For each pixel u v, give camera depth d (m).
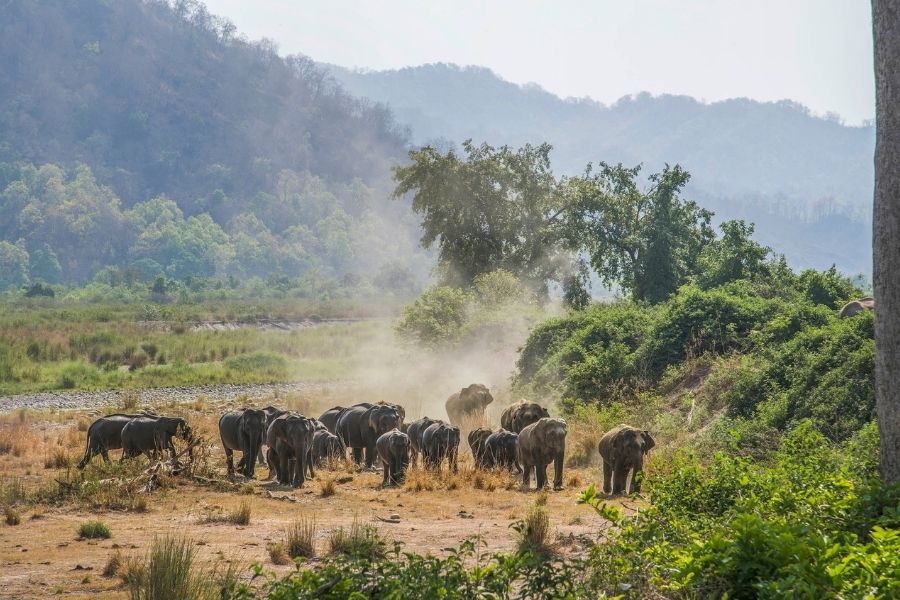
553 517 27.20
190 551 18.22
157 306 176.25
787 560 12.19
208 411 62.31
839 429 32.84
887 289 17.84
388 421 41.16
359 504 30.73
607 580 14.55
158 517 27.97
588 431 41.62
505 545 22.72
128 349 102.88
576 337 55.16
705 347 47.88
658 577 13.87
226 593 14.10
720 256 77.44
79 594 18.44
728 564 12.53
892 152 17.80
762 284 64.56
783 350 40.91
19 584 19.28
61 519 27.59
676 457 22.28
